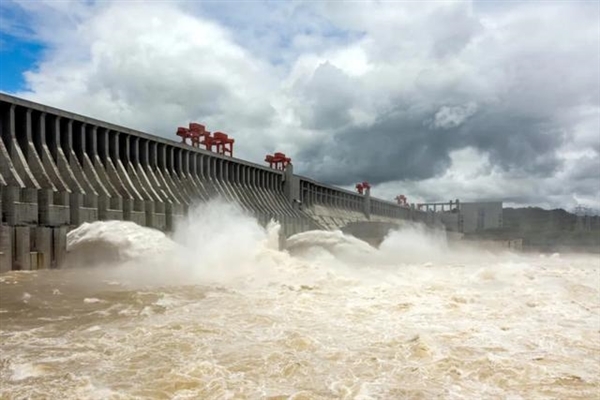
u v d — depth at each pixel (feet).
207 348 40.50
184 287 77.82
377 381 33.30
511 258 206.49
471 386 32.58
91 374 33.71
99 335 44.65
